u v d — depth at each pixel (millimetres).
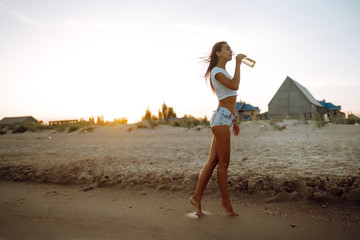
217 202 2742
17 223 2096
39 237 1824
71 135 14250
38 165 4117
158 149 6102
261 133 10953
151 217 2324
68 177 3637
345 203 2432
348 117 14500
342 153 4301
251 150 5336
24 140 11008
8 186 3455
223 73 2330
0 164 4281
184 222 2205
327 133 9266
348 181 2604
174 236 1910
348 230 1968
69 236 1859
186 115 20906
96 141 9375
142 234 1935
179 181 3275
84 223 2141
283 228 2047
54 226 2053
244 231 2004
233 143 6980
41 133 16312
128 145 7375
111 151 5980
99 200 2848
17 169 4004
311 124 12633
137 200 2844
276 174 2994
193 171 3471
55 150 6441
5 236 1831
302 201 2568
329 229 2000
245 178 3039
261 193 2797
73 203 2717
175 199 2859
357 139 6496
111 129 15273
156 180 3367
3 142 9914
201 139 8984
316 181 2699
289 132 10773
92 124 19234
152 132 14156
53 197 2943
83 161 4203
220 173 2324
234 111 2396
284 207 2500
